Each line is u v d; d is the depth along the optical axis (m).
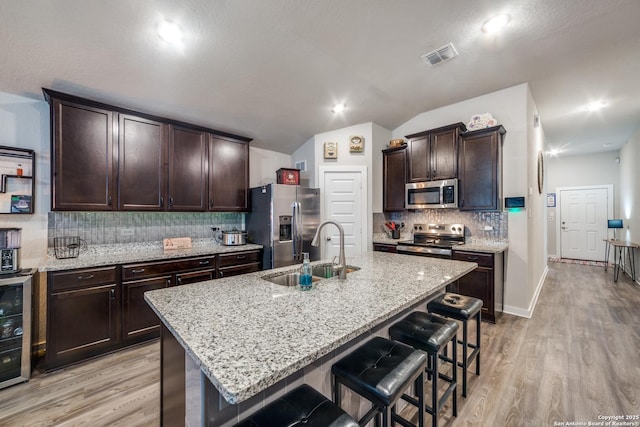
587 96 3.58
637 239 4.90
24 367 2.10
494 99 3.42
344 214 4.16
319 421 0.91
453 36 2.36
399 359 1.25
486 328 2.93
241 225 4.08
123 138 2.81
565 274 5.39
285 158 4.66
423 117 4.07
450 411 1.74
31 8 1.75
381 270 2.02
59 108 2.46
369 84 3.11
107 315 2.47
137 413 1.77
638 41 2.44
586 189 6.72
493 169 3.26
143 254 2.93
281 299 1.39
